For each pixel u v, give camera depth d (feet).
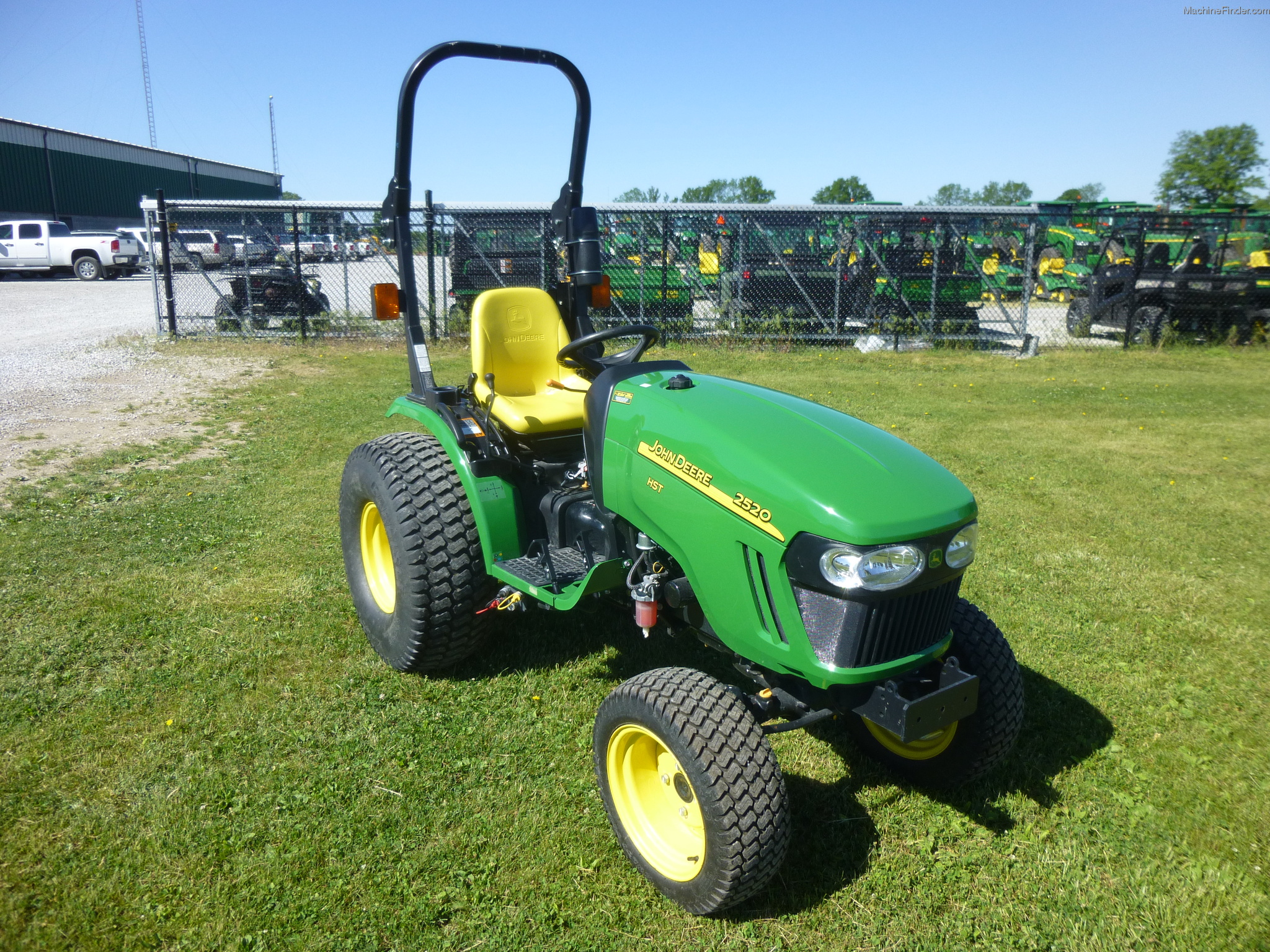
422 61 10.57
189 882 7.70
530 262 39.75
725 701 7.55
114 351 36.50
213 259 53.93
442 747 9.80
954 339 40.50
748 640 7.88
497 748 9.82
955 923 7.60
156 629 12.26
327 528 16.38
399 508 10.66
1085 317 45.27
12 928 7.10
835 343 41.04
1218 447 23.40
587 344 10.13
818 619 7.39
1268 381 33.01
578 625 12.81
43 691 10.59
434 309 39.60
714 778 7.13
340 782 9.11
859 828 8.80
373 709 10.52
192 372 32.37
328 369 33.60
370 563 12.26
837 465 7.66
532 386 12.15
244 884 7.71
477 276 40.22
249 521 16.63
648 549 8.94
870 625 7.25
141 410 25.82
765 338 40.34
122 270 80.38
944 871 8.22
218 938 7.14
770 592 7.64
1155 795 9.31
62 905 7.38
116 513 16.89
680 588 8.63
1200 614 13.50
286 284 42.27
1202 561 15.62
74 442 22.09
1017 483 20.06
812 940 7.41
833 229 41.37
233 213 43.88
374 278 54.90
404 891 7.69
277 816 8.57
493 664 11.67
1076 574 14.96
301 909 7.45
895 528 7.15
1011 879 8.13
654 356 37.40
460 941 7.25
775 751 10.08
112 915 7.30
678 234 40.60
